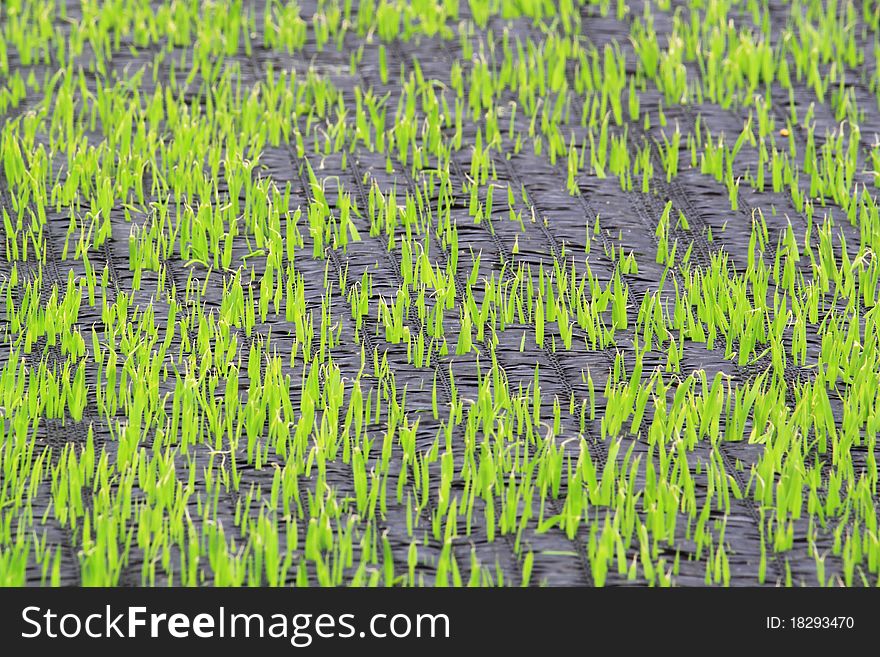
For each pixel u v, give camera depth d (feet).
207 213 28.78
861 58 36.37
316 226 29.01
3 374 23.48
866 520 21.35
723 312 26.58
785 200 30.89
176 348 25.31
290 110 33.37
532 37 37.76
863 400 23.72
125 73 34.99
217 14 37.55
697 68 36.32
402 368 25.29
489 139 32.83
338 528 20.77
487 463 21.93
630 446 23.31
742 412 23.54
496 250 28.86
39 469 21.68
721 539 20.72
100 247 28.50
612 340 26.05
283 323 26.30
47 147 31.68
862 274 27.20
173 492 21.57
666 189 31.27
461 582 20.54
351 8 39.24
